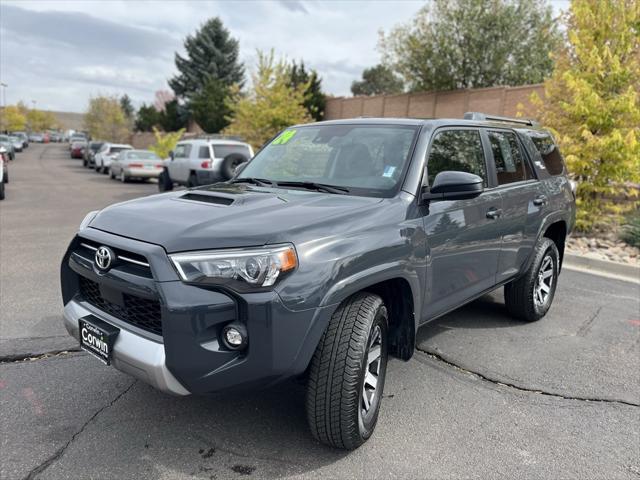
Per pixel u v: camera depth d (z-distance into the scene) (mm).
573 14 9508
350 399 2648
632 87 8664
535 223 4684
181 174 15508
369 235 2840
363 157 3590
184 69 54688
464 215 3658
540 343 4527
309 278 2508
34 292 5477
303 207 2941
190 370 2428
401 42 26312
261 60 20422
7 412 3170
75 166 34469
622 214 10219
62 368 3766
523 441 3043
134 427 3055
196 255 2445
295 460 2793
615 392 3680
